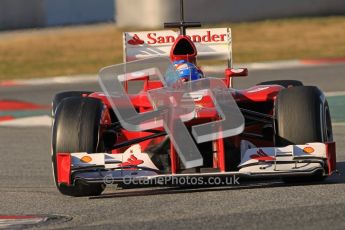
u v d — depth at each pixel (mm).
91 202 25047
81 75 80188
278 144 24922
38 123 49156
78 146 24609
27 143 41344
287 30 103375
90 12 140625
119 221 21812
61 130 24844
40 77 80750
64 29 126062
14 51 102000
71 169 24125
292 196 23828
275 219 20812
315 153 24000
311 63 80125
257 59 85188
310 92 25234
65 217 22969
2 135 44625
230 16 108500
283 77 68812
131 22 112000
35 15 134250
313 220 20500
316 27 104000
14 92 69500
